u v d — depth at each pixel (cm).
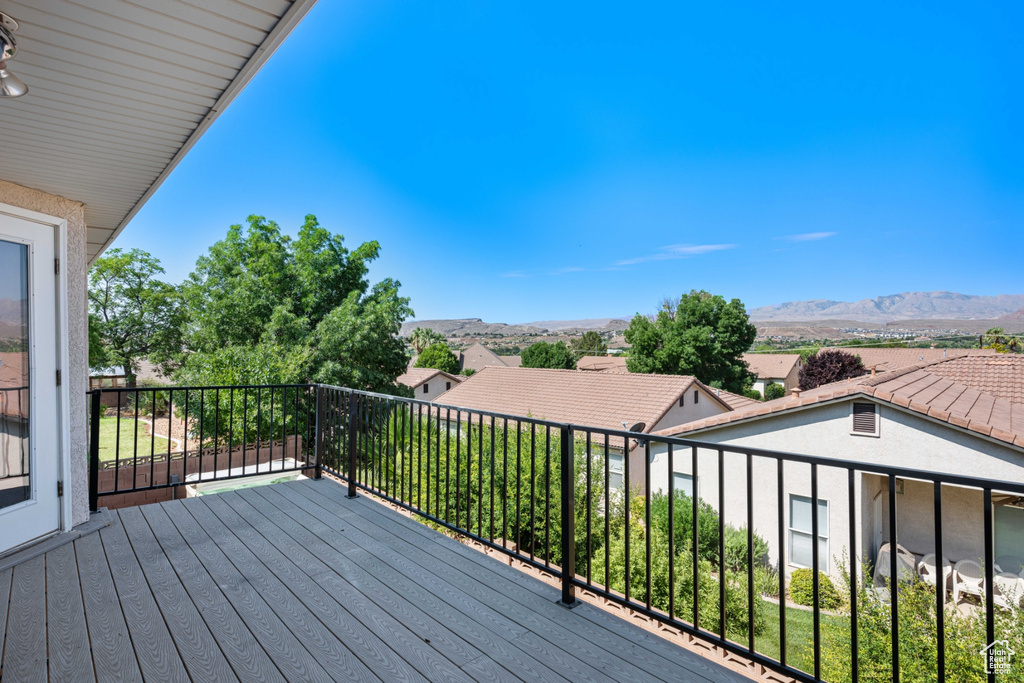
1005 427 770
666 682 175
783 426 905
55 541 295
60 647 191
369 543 301
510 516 710
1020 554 747
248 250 1783
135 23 179
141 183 338
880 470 146
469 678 176
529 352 4509
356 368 1512
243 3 170
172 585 245
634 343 3822
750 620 180
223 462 756
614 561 706
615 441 1243
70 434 324
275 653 189
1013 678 400
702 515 857
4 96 205
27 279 304
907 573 528
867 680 488
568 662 187
